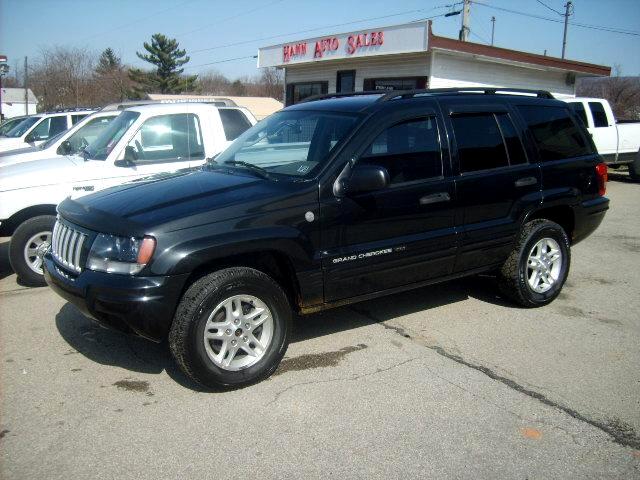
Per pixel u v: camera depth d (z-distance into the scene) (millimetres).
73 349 4480
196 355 3643
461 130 4812
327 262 4090
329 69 19094
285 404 3693
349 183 3990
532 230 5297
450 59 15852
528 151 5242
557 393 3891
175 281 3535
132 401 3703
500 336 4848
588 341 4766
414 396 3820
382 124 4359
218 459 3119
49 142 8133
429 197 4531
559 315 5363
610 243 8344
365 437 3346
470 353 4504
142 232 3541
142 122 6547
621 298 5875
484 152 4938
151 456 3135
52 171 6051
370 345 4629
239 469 3041
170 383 3951
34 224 5902
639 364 4348
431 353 4492
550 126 5543
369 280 4363
